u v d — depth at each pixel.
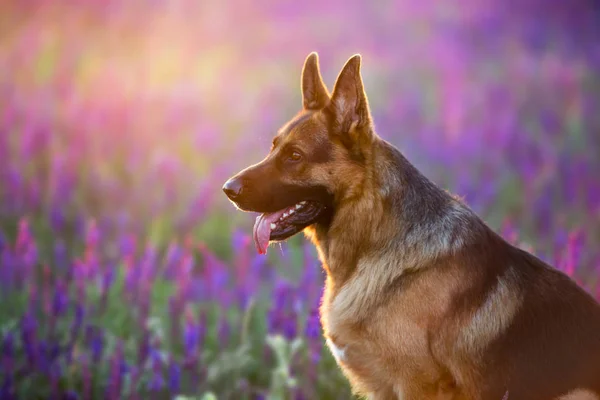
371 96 16.70
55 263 8.80
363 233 4.96
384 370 4.84
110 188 11.12
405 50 20.89
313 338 6.03
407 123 15.26
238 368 6.44
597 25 24.27
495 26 23.53
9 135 12.55
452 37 22.48
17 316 7.35
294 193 5.00
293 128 5.09
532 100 17.31
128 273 7.34
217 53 19.09
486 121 15.20
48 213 10.17
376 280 4.82
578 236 6.45
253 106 15.16
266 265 8.93
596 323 4.68
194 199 10.27
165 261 8.36
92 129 13.07
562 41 22.25
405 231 4.86
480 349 4.61
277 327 6.44
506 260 4.83
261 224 5.06
